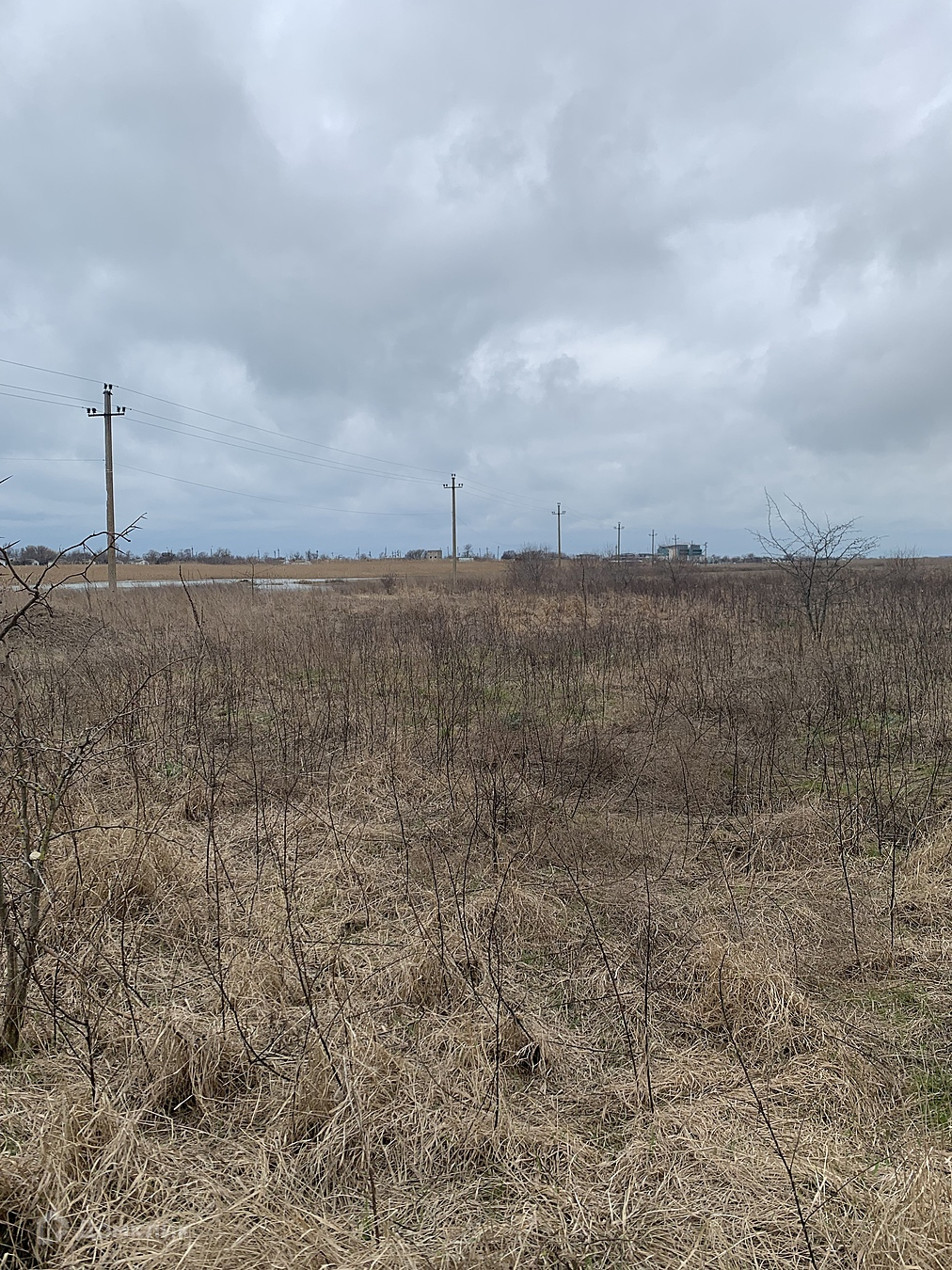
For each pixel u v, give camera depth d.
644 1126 2.43
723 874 4.14
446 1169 2.28
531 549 45.94
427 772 5.76
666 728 6.68
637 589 22.69
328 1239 1.93
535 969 3.36
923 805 4.85
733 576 28.20
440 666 9.21
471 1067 2.68
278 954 3.28
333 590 28.64
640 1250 1.99
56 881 3.65
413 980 3.13
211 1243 1.88
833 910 3.74
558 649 10.09
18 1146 2.21
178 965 3.29
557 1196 2.15
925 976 3.22
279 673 9.00
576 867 4.33
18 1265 1.91
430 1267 1.90
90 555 2.87
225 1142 2.33
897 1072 2.65
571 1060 2.76
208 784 5.21
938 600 13.73
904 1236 1.90
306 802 5.12
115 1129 2.26
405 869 4.19
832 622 11.84
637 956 3.43
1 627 2.84
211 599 17.48
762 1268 1.95
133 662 8.45
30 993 2.93
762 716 6.81
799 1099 2.53
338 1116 2.35
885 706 7.05
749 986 3.01
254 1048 2.70
